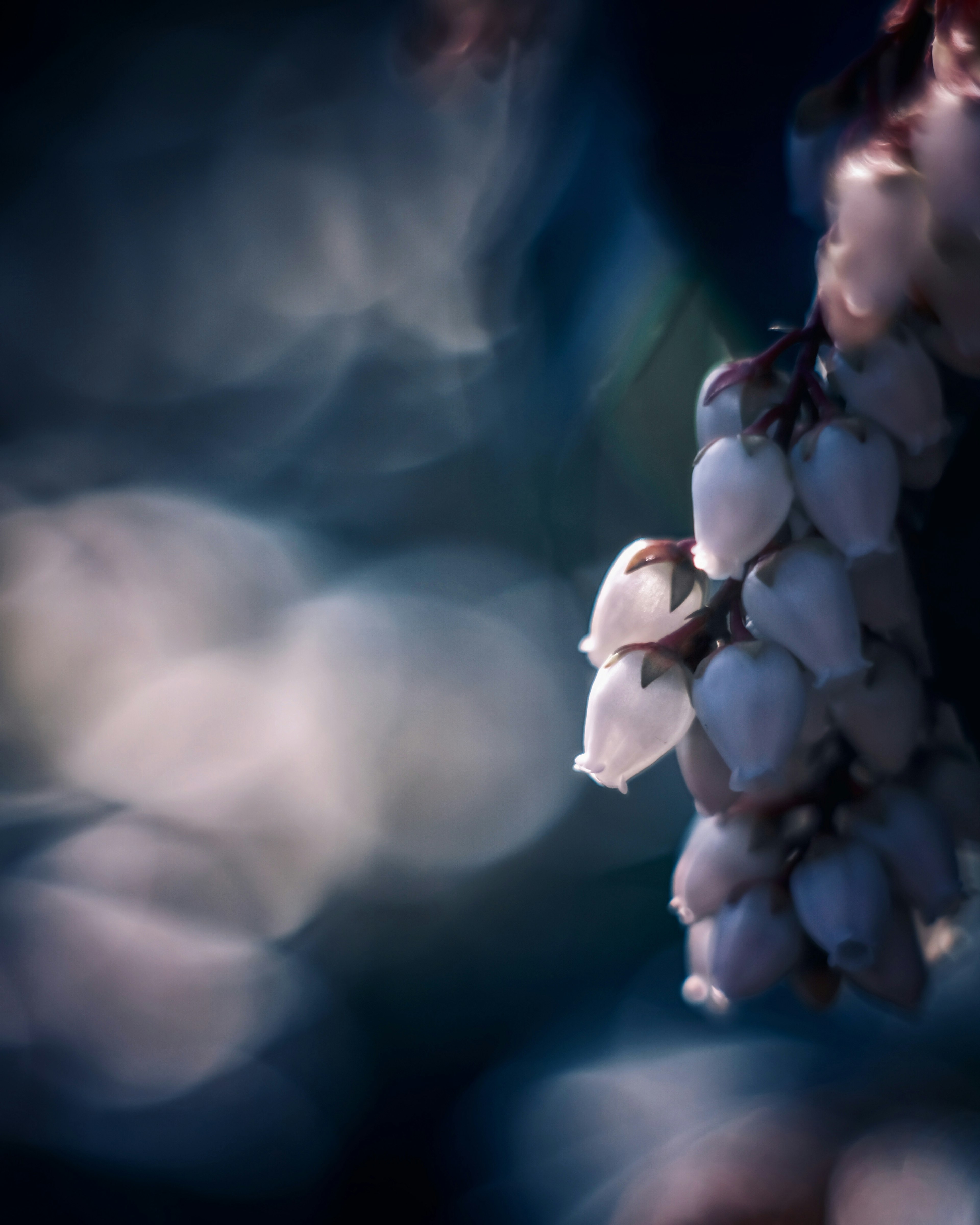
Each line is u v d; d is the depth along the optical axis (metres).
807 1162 0.40
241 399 0.90
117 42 0.83
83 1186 0.63
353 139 0.84
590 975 0.60
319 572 0.85
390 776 0.74
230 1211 0.61
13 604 0.81
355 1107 0.64
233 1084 0.66
